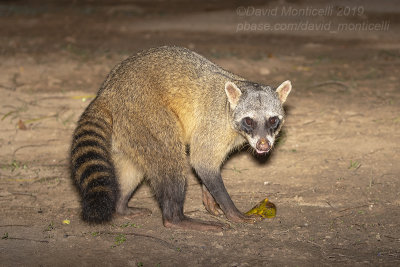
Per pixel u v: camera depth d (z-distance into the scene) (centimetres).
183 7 3017
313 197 812
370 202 785
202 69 770
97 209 626
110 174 673
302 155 986
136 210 775
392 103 1270
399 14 2544
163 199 724
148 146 719
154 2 3231
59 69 1620
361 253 637
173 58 758
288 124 1148
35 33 2275
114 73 762
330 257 628
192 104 748
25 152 1015
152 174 727
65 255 635
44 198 820
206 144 745
